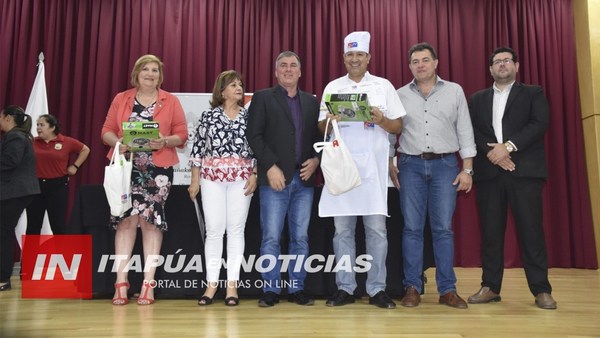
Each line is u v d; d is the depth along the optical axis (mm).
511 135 2703
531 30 5434
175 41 5430
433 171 2650
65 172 4082
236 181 2625
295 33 5488
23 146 3264
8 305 2641
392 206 2906
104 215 2797
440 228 2654
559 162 5188
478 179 2781
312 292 2879
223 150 2625
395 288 2881
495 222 2746
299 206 2684
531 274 2654
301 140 2668
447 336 1956
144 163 2658
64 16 5395
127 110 2750
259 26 5535
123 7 5449
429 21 5539
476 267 5164
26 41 5289
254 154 2602
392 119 2584
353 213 2559
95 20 5383
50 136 4031
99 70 5309
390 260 2889
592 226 5090
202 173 2662
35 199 3920
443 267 2646
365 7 5559
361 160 2594
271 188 2609
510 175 2680
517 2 5527
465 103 2715
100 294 2988
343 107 2416
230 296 2645
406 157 2711
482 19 5496
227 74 2711
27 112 4953
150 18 5445
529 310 2523
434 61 2697
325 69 5531
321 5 5559
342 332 2014
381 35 5520
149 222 2631
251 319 2275
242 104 2777
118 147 2549
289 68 2656
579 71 5336
